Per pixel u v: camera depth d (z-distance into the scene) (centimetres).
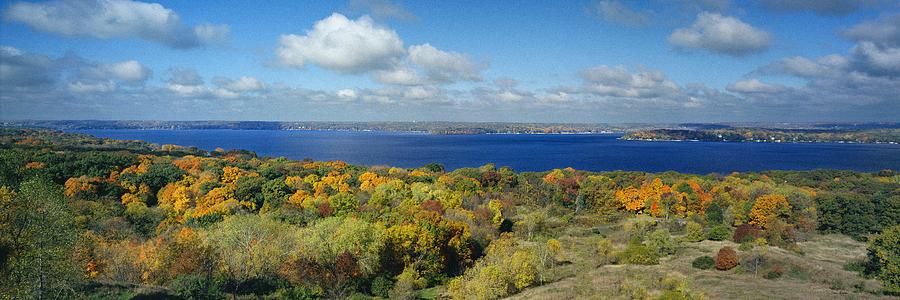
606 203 9900
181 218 7194
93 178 8288
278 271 4725
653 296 4141
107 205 7219
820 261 5931
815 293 4225
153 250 4759
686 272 5216
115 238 5616
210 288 4053
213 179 9256
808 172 14288
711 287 4466
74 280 3180
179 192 7988
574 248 6612
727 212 8744
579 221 9150
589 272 5275
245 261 4597
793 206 8744
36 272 2853
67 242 3038
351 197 7588
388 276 5103
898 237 4681
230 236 4678
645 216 9231
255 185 8519
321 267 4825
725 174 18850
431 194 8550
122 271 4375
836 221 8181
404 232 5441
